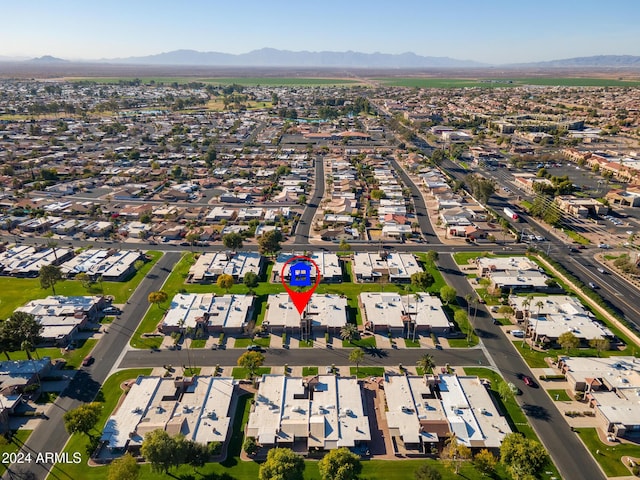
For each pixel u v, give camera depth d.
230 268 197.75
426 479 95.00
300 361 142.62
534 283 185.38
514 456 98.75
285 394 124.81
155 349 147.50
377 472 103.81
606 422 115.69
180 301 170.88
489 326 161.25
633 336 152.50
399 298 173.75
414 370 138.75
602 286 187.62
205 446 105.06
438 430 112.88
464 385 129.38
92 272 193.75
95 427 115.75
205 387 126.88
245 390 129.62
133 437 109.81
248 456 107.75
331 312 164.50
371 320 159.38
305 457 107.88
